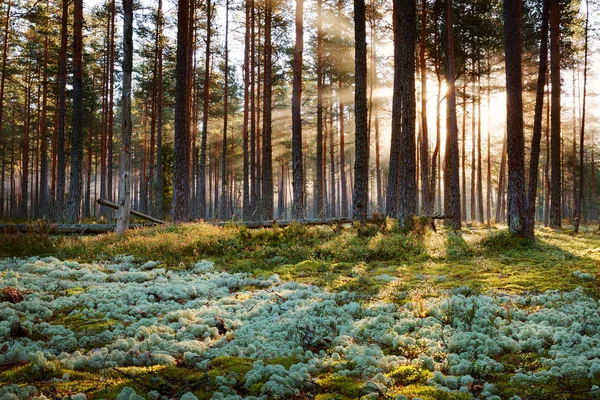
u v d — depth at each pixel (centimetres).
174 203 1639
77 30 1934
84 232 1466
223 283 822
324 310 610
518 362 431
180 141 1656
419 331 511
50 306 609
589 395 345
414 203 1542
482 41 2550
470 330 524
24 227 1325
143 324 548
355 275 900
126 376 366
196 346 459
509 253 1177
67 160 4459
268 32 2548
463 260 1084
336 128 4378
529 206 1355
